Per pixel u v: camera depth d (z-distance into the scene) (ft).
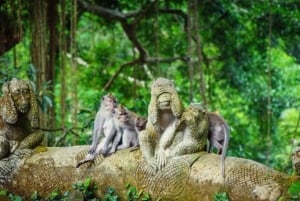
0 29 55.77
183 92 69.77
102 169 36.81
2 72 48.60
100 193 36.81
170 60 67.00
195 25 59.88
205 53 74.28
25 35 62.95
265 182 33.35
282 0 66.08
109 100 36.94
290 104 70.13
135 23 65.62
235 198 33.63
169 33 71.77
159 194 35.22
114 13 64.64
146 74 71.77
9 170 38.50
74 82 53.78
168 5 67.26
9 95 38.70
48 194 37.78
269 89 57.77
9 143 38.86
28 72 49.52
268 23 67.77
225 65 70.49
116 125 36.68
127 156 36.35
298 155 33.76
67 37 66.64
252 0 67.26
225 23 68.85
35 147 39.40
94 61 73.82
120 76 72.90
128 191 35.99
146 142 35.63
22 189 38.34
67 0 63.00
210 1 67.36
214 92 71.05
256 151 68.28
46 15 55.52
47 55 55.57
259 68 70.44
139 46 66.28
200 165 34.78
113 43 71.92
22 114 38.93
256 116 70.13
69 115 68.64
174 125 35.29
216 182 34.09
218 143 35.50
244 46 69.77
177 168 34.96
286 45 70.28
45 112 50.96
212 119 35.73
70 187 37.45
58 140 51.67
